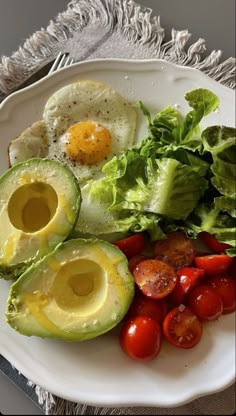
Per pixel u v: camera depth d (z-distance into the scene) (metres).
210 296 0.32
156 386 0.31
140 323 0.31
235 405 0.32
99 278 0.31
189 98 0.35
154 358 0.31
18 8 0.43
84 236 0.33
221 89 0.38
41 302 0.30
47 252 0.31
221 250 0.34
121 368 0.31
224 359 0.32
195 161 0.34
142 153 0.35
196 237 0.34
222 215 0.34
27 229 0.33
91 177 0.36
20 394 0.32
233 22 0.43
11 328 0.31
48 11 0.43
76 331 0.30
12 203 0.32
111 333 0.32
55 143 0.36
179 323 0.31
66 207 0.32
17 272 0.31
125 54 0.41
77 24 0.42
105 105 0.37
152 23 0.42
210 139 0.34
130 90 0.38
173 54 0.41
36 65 0.40
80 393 0.30
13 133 0.36
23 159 0.35
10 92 0.40
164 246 0.34
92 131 0.36
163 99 0.38
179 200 0.34
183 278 0.32
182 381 0.31
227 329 0.32
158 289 0.32
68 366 0.31
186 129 0.35
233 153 0.34
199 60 0.41
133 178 0.35
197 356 0.32
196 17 0.43
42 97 0.37
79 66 0.37
